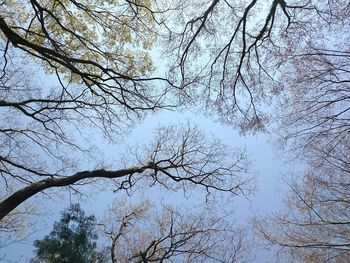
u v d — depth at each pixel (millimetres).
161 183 11398
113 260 11008
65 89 10156
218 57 10531
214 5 9828
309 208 8891
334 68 7715
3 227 11766
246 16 9430
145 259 10703
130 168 10219
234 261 12773
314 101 7969
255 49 9875
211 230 12633
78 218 7617
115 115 10664
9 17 10148
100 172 9695
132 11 10242
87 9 9828
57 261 7027
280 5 8961
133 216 12672
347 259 8648
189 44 10328
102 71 9633
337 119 7895
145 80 10008
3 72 9438
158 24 10375
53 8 10031
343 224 8547
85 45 9984
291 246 8812
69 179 9164
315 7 8727
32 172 9242
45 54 8938
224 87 10648
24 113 9383
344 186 8461
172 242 11547
